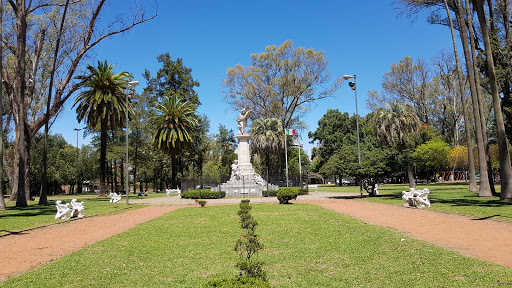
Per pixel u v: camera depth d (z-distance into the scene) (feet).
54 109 100.48
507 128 89.04
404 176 238.48
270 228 40.78
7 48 99.30
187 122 147.43
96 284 20.70
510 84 86.89
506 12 83.56
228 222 47.73
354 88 102.17
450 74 156.87
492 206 55.11
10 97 101.19
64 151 206.80
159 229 42.83
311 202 83.30
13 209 76.74
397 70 168.35
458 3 74.18
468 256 24.89
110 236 38.55
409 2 84.69
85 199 119.03
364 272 21.88
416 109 171.83
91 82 118.42
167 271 23.26
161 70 187.62
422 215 49.52
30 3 90.63
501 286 18.28
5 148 159.33
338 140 222.48
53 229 45.29
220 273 22.30
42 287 20.26
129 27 97.35
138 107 177.99
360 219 47.60
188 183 125.70
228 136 229.04
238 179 121.19
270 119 145.69
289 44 145.48
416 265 22.89
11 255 29.71
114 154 173.47
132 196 147.54
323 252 27.66
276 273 22.18
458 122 174.70
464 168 198.90
